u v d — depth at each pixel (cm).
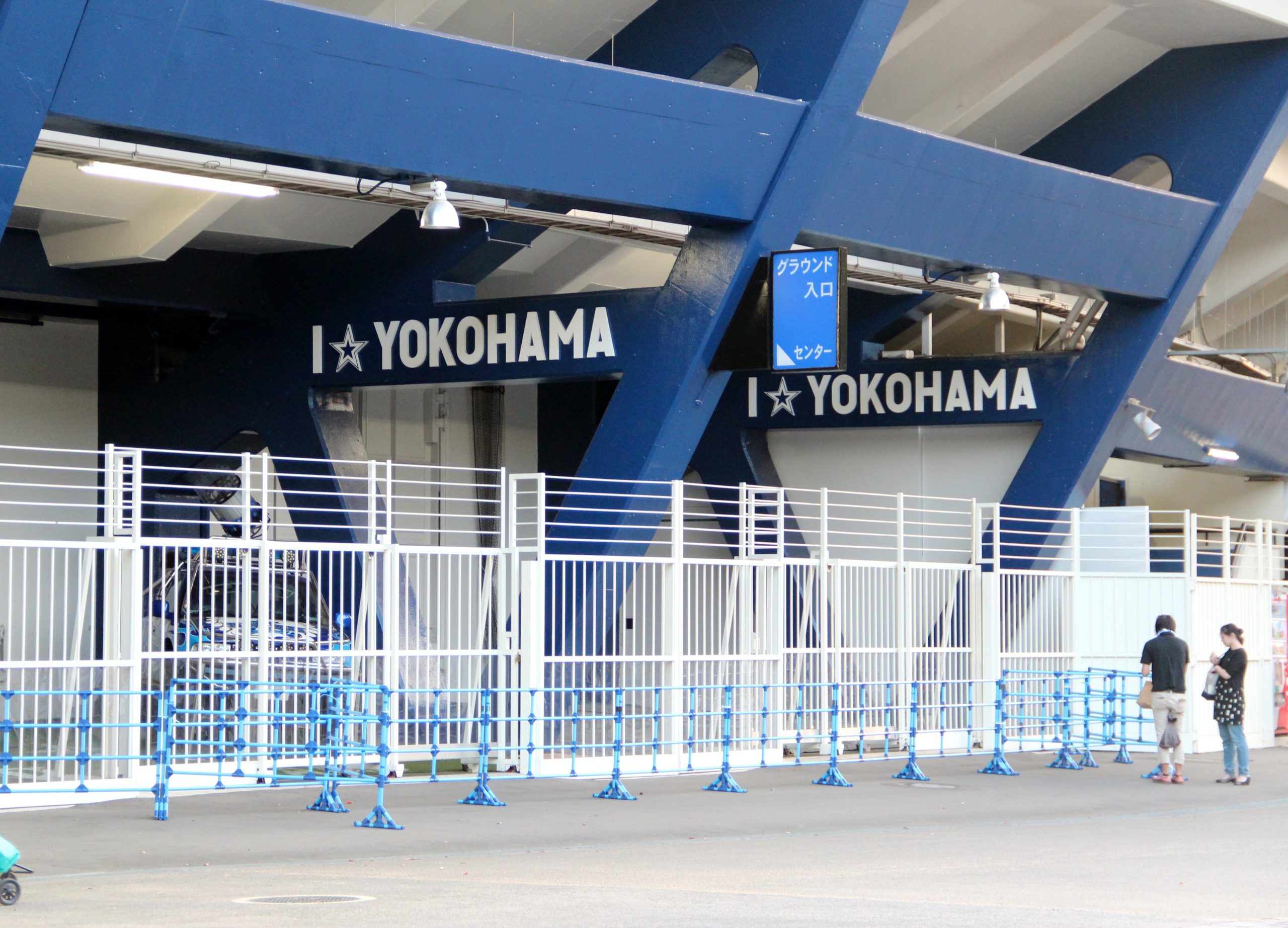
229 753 1628
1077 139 2619
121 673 1449
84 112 1423
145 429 2452
